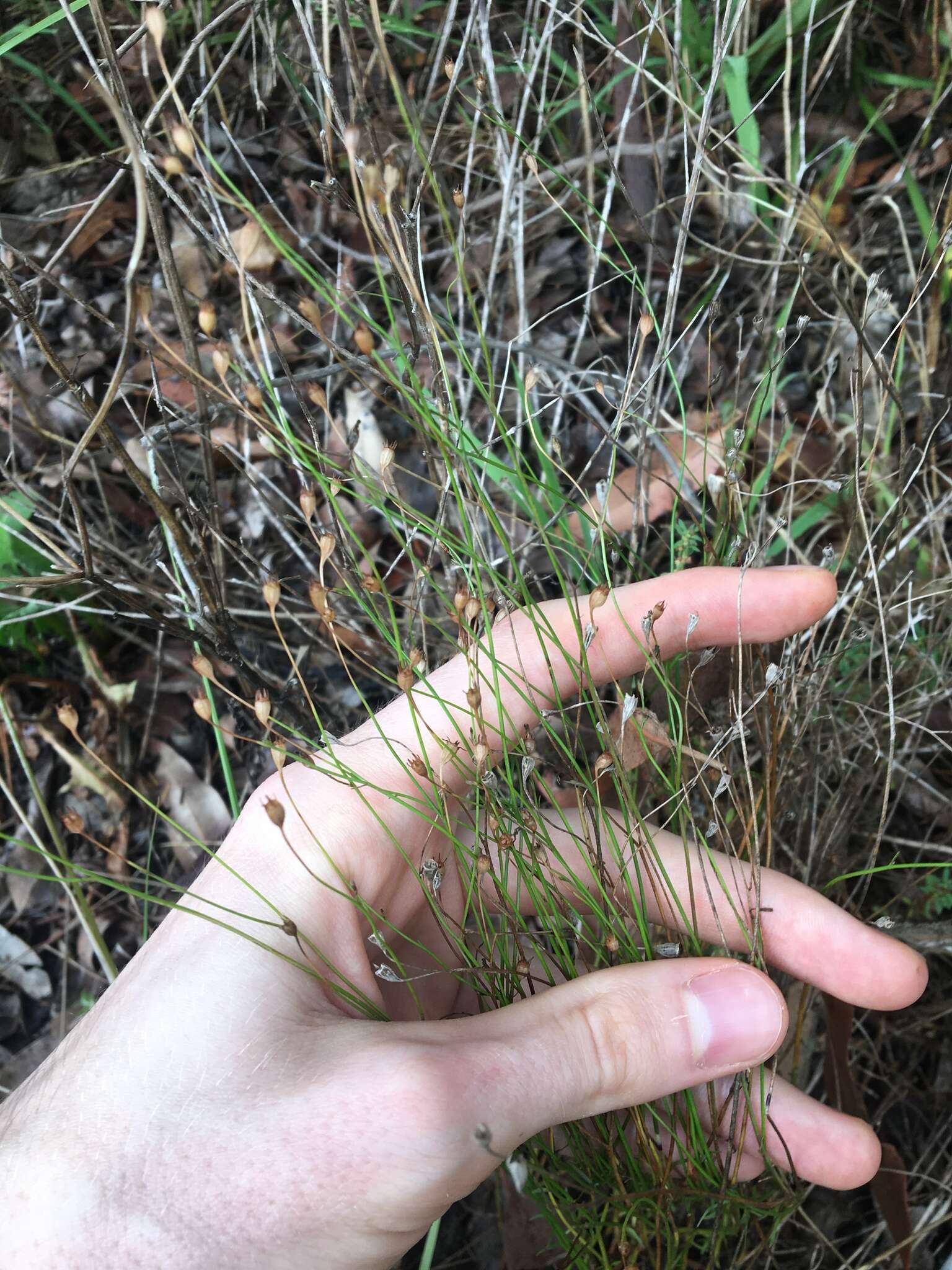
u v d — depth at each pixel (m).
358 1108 0.15
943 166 0.32
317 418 0.31
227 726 0.30
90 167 0.35
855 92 0.34
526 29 0.25
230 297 0.33
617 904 0.21
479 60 0.32
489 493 0.30
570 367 0.28
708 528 0.28
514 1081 0.16
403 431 0.31
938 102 0.29
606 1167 0.21
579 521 0.29
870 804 0.27
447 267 0.33
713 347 0.31
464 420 0.26
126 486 0.31
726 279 0.27
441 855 0.21
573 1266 0.21
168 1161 0.16
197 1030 0.17
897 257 0.32
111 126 0.35
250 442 0.31
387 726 0.20
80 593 0.29
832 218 0.33
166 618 0.23
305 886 0.18
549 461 0.20
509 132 0.22
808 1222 0.23
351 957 0.19
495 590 0.22
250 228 0.32
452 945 0.19
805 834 0.26
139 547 0.31
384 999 0.20
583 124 0.32
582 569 0.24
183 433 0.31
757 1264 0.24
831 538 0.30
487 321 0.26
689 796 0.26
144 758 0.30
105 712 0.30
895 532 0.22
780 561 0.30
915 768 0.27
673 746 0.19
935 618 0.26
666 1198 0.19
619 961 0.20
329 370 0.23
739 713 0.18
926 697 0.25
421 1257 0.24
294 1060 0.16
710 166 0.29
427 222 0.33
